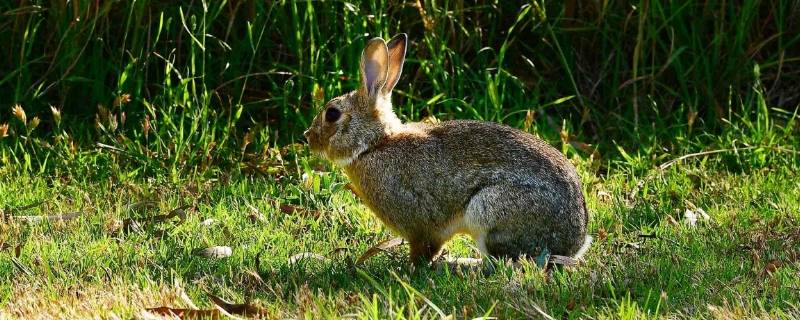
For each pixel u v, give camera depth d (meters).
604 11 13.54
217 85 13.38
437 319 7.80
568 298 8.23
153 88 13.30
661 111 13.80
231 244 9.87
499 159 9.09
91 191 11.40
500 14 13.97
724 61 13.84
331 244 9.96
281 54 13.60
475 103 13.24
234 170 11.99
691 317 7.78
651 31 13.50
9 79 13.01
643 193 11.66
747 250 9.67
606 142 13.38
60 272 8.78
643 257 9.36
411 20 13.69
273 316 7.74
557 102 13.14
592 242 9.96
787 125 13.02
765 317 7.76
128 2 12.99
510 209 8.98
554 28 13.77
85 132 12.91
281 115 13.37
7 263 9.09
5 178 11.64
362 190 9.59
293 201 11.29
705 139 13.25
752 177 12.16
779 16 13.93
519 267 8.85
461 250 9.99
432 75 13.16
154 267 9.11
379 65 9.46
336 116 9.53
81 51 12.66
